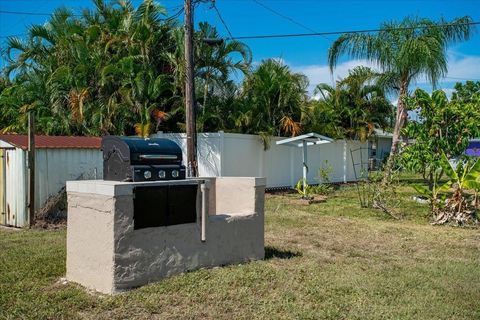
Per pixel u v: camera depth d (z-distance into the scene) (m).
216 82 17.78
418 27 18.67
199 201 6.79
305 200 16.19
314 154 22.47
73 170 12.07
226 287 6.10
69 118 17.66
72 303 5.48
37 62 20.20
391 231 11.03
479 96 13.98
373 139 29.77
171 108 17.72
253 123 19.27
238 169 18.11
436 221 12.28
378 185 16.00
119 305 5.44
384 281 6.65
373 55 19.36
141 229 6.07
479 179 12.89
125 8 18.97
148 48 17.31
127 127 17.25
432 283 6.66
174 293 5.86
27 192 11.00
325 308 5.51
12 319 4.96
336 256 8.34
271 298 5.81
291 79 20.02
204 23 17.16
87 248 6.16
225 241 7.20
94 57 17.30
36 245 8.61
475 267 7.64
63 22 19.28
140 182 6.08
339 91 25.14
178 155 6.69
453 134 13.45
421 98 13.72
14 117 20.86
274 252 8.42
